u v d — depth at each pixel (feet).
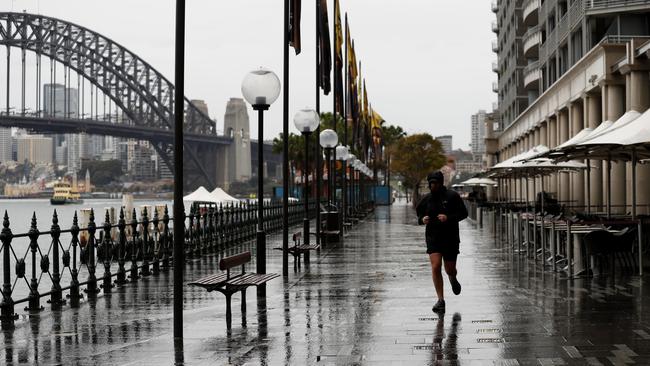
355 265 64.80
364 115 184.96
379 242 95.81
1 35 444.14
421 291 46.47
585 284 47.11
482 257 69.97
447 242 38.70
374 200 308.40
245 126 497.05
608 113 122.11
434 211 38.52
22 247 117.70
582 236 52.39
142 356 28.76
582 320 33.73
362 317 36.81
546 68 193.16
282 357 27.96
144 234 59.36
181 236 32.35
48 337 33.42
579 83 143.64
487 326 33.01
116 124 458.50
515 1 282.77
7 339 33.01
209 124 497.46
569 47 156.87
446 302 40.96
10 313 38.01
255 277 39.47
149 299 45.68
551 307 37.99
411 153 349.61
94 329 35.37
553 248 56.44
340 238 103.14
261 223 47.37
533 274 54.34
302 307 40.83
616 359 25.71
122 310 41.37
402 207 309.83
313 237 110.11
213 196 159.94
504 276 53.42
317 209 83.97
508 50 313.12
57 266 44.11
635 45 107.76
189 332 33.99
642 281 47.67
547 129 189.26
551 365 25.13
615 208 121.60
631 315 34.71
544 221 63.82
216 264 68.28
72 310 41.52
